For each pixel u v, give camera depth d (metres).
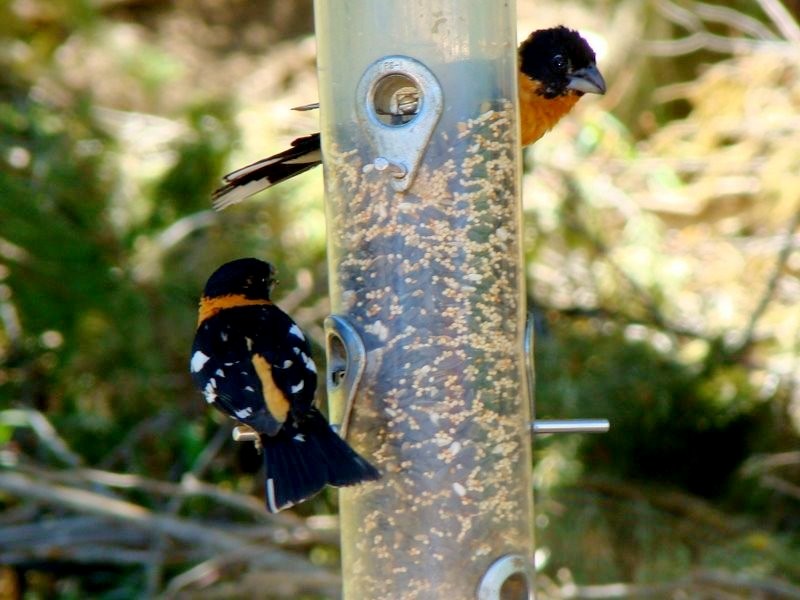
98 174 13.30
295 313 12.99
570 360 12.70
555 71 8.22
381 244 6.82
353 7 6.79
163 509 12.68
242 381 6.47
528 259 13.11
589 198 13.40
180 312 13.02
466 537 6.76
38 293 12.96
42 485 11.48
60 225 12.98
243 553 11.28
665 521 11.98
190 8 17.64
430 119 6.75
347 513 6.92
